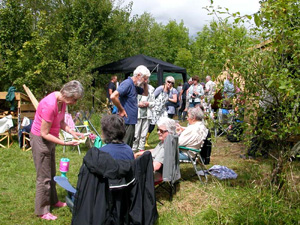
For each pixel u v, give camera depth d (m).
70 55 13.74
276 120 3.66
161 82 11.48
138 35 23.77
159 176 4.17
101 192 2.72
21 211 3.87
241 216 3.36
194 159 4.74
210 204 3.83
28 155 6.71
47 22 17.88
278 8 3.00
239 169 5.30
